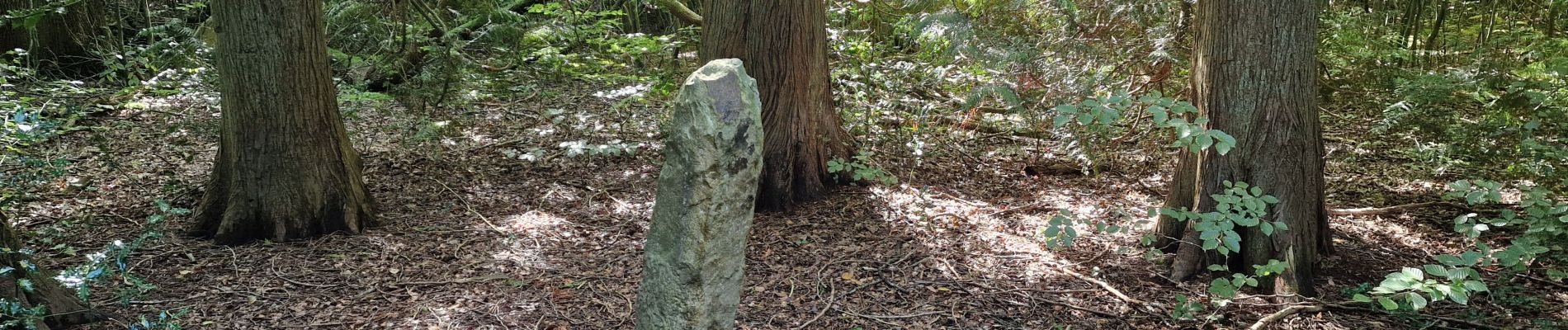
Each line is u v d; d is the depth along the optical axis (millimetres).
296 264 5305
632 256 5664
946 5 7691
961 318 4672
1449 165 7320
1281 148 4891
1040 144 8703
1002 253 5746
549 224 6324
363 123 9219
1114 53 7113
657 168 7891
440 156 8102
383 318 4535
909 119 8680
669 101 8992
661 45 10508
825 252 5762
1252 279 4336
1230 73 4930
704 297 2768
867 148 7816
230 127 5582
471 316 4598
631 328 4480
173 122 8727
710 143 2621
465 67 8539
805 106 6801
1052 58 7023
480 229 6168
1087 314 4727
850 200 6910
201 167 7512
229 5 5328
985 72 8164
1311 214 5066
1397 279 3611
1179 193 5578
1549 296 4816
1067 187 7543
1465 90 7219
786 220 6457
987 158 8461
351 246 5660
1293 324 4492
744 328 4492
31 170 5094
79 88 9508
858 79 8727
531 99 10352
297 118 5613
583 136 8867
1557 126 6254
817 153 7027
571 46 10867
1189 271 5195
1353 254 5535
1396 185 7484
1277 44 4809
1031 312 4766
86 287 3676
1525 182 7027
